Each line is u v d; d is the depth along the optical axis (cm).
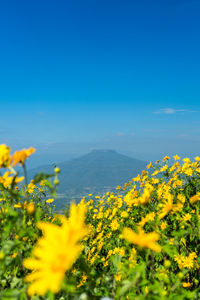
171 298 187
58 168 185
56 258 116
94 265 419
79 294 177
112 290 211
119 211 610
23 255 232
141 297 182
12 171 183
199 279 314
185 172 577
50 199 463
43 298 183
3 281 223
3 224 204
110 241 474
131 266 217
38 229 247
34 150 187
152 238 160
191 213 368
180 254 328
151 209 283
